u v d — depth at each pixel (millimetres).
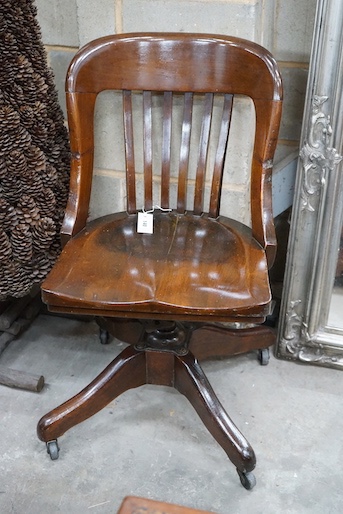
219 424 1275
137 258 1243
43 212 1416
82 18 1428
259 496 1262
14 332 1686
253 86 1278
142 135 1528
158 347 1362
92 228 1369
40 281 1468
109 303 1092
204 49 1297
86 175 1354
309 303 1551
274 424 1440
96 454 1364
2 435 1412
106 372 1353
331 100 1333
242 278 1163
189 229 1376
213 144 1490
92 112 1345
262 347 1602
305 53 1590
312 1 1509
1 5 1224
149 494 1267
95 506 1240
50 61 1665
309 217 1459
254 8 1309
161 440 1402
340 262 1525
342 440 1394
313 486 1281
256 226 1309
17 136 1320
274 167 1652
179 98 1458
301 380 1585
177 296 1104
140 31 1407
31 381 1521
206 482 1294
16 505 1240
